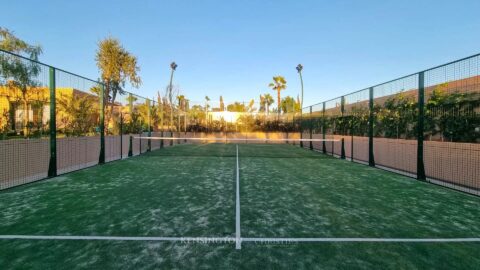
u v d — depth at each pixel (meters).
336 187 6.12
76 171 8.04
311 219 3.99
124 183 6.38
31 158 6.59
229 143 21.78
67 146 7.98
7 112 5.99
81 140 8.64
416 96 7.45
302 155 13.11
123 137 11.91
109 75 18.75
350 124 11.43
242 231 3.50
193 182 6.54
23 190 5.64
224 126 21.83
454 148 6.17
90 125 9.09
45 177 6.97
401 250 3.00
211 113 21.77
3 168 5.87
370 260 2.76
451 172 6.26
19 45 14.37
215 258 2.77
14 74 6.09
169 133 18.45
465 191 5.70
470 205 4.75
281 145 20.25
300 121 18.86
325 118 14.20
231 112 21.83
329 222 3.87
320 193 5.56
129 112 12.47
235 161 10.65
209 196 5.24
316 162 10.50
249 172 8.09
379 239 3.30
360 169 8.78
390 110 8.59
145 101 14.20
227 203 4.77
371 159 9.57
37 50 14.94
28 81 6.41
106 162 10.12
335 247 3.06
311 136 16.33
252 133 21.84
